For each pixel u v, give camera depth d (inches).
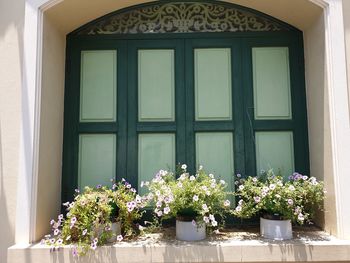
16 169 89.8
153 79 106.5
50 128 96.3
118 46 107.5
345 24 90.9
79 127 104.7
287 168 103.0
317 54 96.7
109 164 104.1
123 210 89.6
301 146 103.5
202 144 104.3
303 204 90.7
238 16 107.6
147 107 105.5
